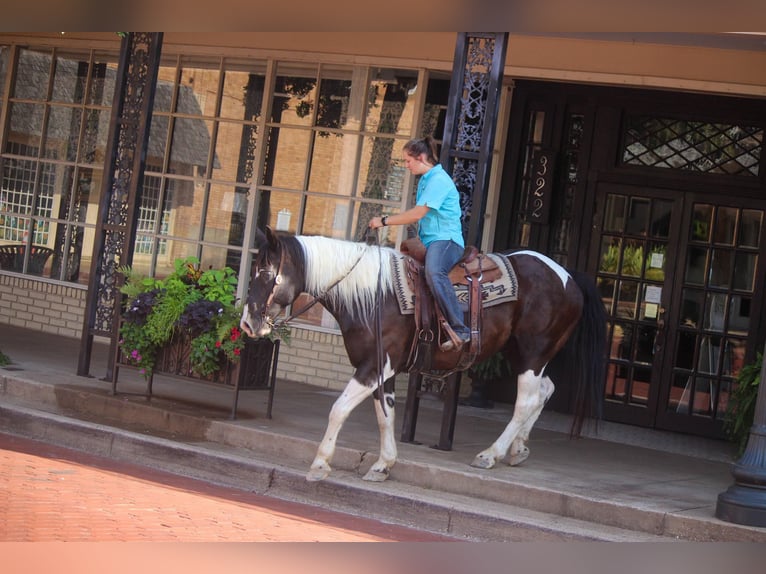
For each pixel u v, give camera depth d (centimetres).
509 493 805
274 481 841
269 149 1331
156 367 1011
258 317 783
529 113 1257
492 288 839
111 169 1122
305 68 1315
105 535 637
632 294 1212
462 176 955
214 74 1369
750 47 1057
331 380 1277
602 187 1222
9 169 1534
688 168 1191
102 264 1123
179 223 1382
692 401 1184
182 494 787
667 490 850
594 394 893
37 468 817
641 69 1127
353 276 802
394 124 1263
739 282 1173
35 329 1488
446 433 927
